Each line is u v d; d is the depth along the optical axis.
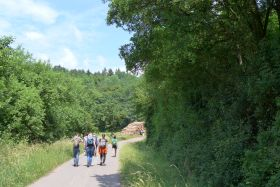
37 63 35.78
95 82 165.88
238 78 14.35
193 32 14.11
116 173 21.28
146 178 15.87
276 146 9.89
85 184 17.00
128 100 128.50
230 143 12.65
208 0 13.30
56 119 36.72
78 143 25.12
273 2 13.11
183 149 20.00
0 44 27.19
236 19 14.18
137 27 16.66
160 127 31.34
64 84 42.75
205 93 17.91
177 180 15.70
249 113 13.38
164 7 14.59
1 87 26.89
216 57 16.17
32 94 29.97
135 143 55.47
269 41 12.55
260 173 9.94
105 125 111.12
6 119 28.03
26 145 25.70
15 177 16.22
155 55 16.83
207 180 14.12
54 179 18.30
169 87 20.75
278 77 11.38
